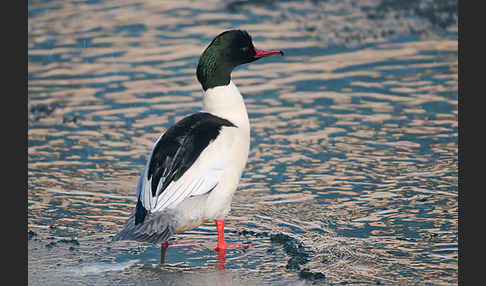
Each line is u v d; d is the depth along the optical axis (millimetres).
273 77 16359
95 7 22281
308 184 11547
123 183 11812
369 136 13273
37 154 12914
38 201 11172
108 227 10391
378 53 17562
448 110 14289
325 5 21484
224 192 9477
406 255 9289
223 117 9969
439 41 18188
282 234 10000
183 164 9156
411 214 10453
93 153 12953
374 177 11703
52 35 19641
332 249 9500
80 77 16719
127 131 13844
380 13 20531
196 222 9508
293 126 13805
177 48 18297
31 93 15852
